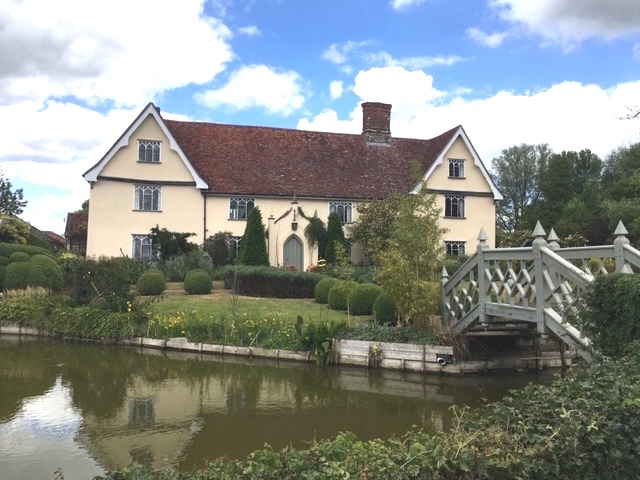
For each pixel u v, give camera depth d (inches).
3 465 250.5
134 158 1082.1
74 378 438.0
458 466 151.3
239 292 890.1
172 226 1093.8
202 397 382.6
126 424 313.9
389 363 484.7
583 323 306.5
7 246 941.8
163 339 580.4
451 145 1245.7
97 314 633.0
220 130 1232.2
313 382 435.8
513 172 2491.4
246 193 1120.2
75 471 243.0
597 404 167.3
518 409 181.0
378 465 151.2
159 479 148.6
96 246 1051.9
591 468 162.4
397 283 509.0
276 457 159.9
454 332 483.8
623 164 1780.3
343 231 1136.8
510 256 401.7
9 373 454.3
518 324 485.7
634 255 317.7
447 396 394.0
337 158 1247.5
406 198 552.4
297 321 543.2
